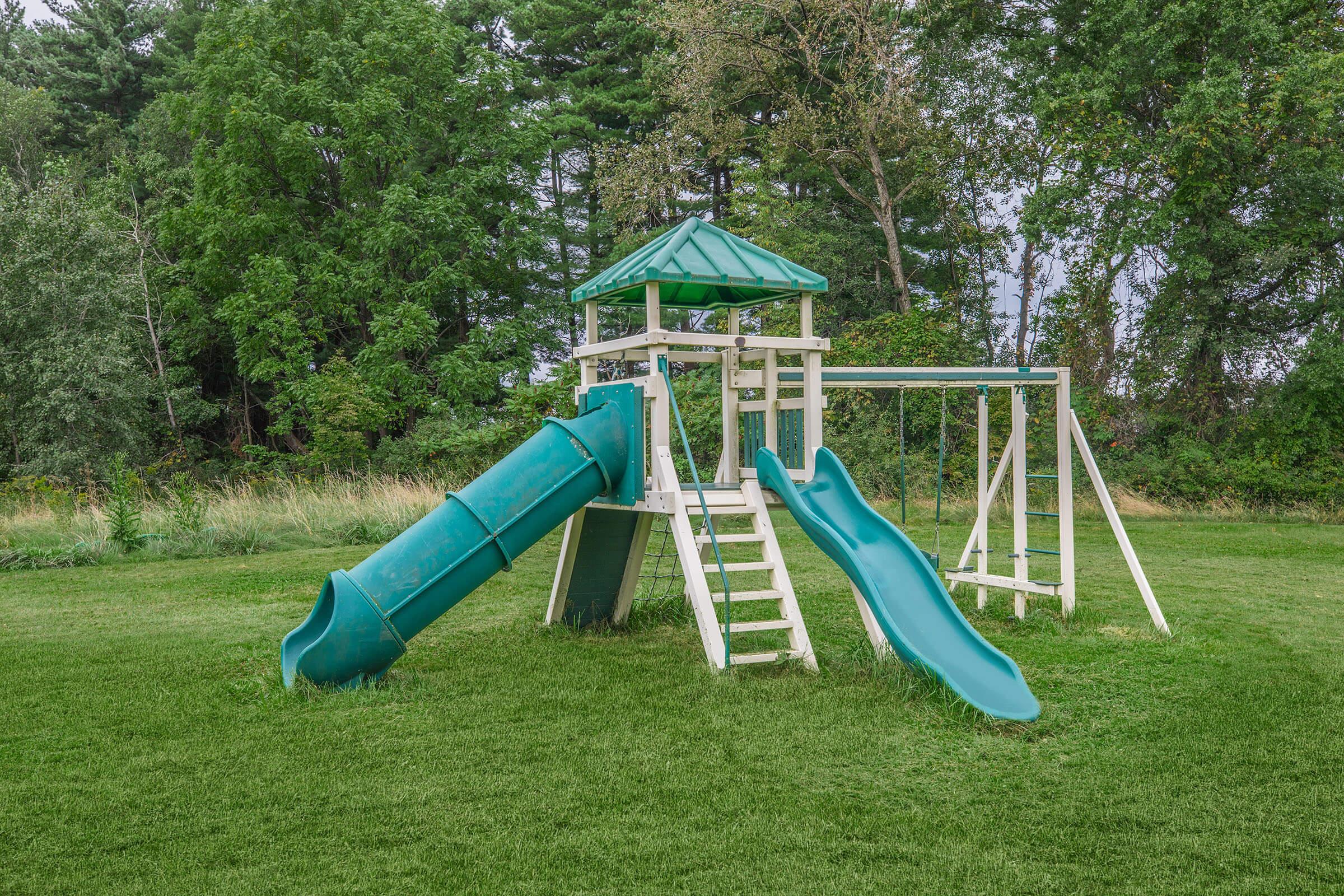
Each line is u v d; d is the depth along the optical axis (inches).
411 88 1119.6
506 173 1147.9
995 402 871.7
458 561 263.3
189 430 1226.0
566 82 1350.9
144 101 1537.9
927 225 1286.9
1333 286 896.9
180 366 1203.2
